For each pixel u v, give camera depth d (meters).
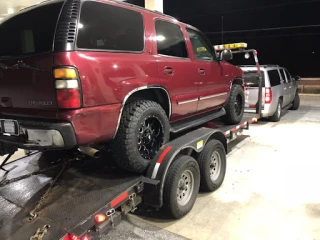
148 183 2.70
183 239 2.70
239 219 3.00
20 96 2.37
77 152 3.21
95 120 2.28
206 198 3.48
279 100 7.85
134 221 3.02
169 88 3.09
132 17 2.76
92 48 2.30
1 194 2.52
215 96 4.17
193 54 3.66
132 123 2.56
